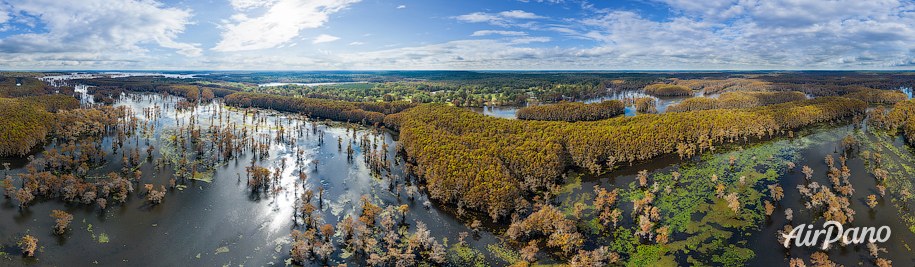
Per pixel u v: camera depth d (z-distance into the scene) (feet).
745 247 563.89
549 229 573.74
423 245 562.66
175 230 606.14
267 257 548.72
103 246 561.02
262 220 641.40
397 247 568.00
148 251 555.28
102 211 647.97
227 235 597.52
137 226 612.70
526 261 533.96
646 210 632.38
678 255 549.95
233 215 654.12
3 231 576.20
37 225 596.70
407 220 640.99
